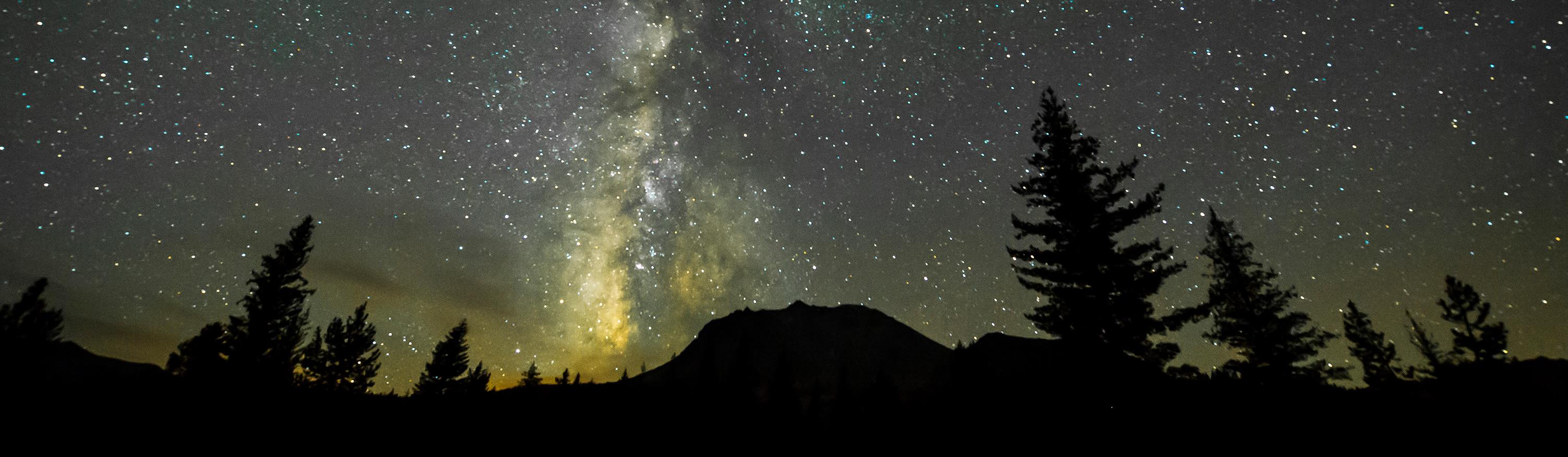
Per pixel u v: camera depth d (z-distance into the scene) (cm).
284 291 2892
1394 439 1388
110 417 1841
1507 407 1562
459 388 3628
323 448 1797
